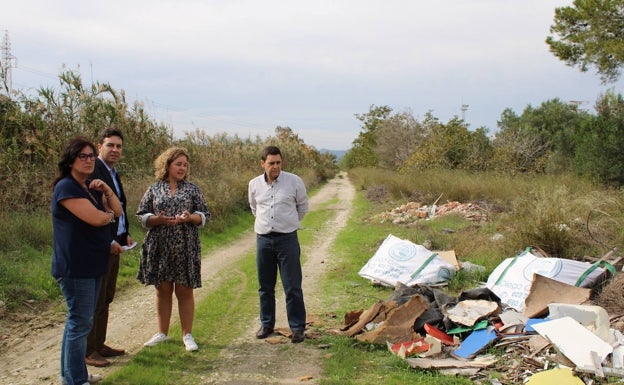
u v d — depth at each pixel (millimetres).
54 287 6969
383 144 38031
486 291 6016
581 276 5879
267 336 5508
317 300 7129
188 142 18000
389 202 20062
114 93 13758
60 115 11531
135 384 4281
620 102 19875
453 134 24953
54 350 5246
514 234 8555
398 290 6156
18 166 10211
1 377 4574
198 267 5109
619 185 17391
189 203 5043
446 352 4824
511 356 4582
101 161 4727
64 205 3773
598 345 4242
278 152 5355
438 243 10000
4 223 8453
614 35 16688
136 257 9258
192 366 4738
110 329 5945
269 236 5359
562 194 9891
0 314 5973
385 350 4973
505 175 20359
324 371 4566
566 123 39188
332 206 21344
